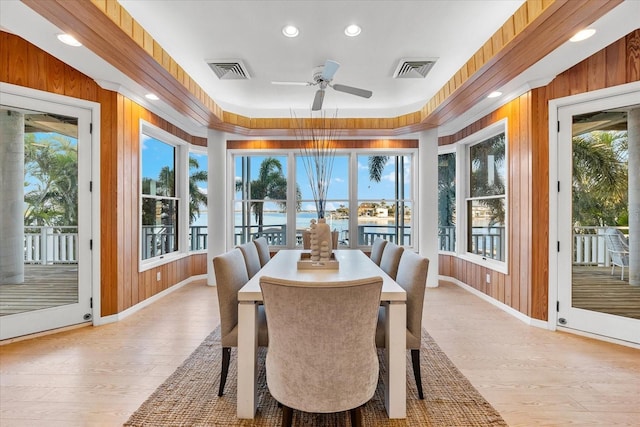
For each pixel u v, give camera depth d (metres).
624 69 2.70
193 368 2.35
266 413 1.85
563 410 1.87
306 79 3.83
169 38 2.92
